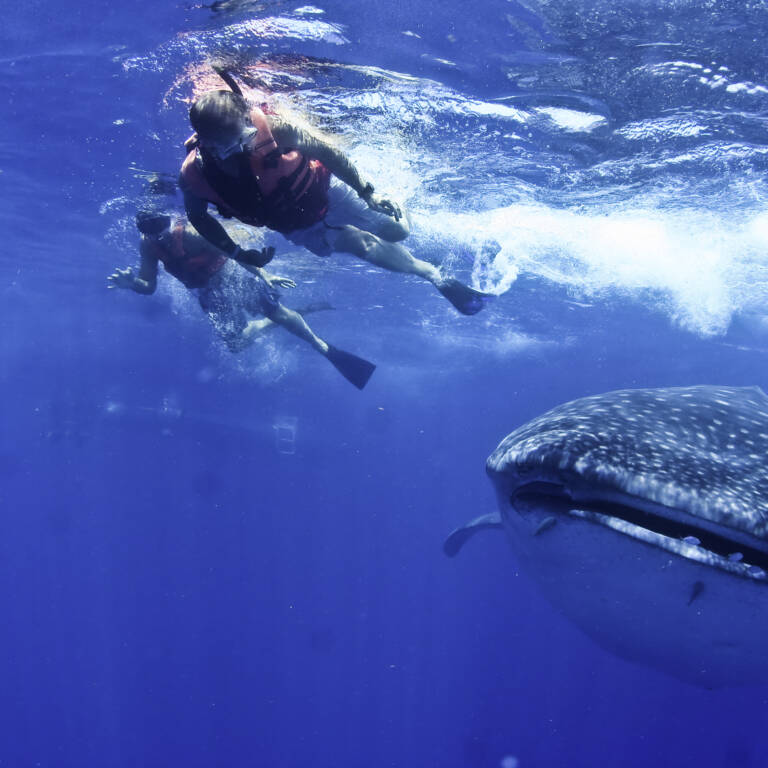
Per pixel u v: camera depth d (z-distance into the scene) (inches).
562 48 287.3
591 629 170.9
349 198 241.1
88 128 416.5
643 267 627.2
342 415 2191.2
